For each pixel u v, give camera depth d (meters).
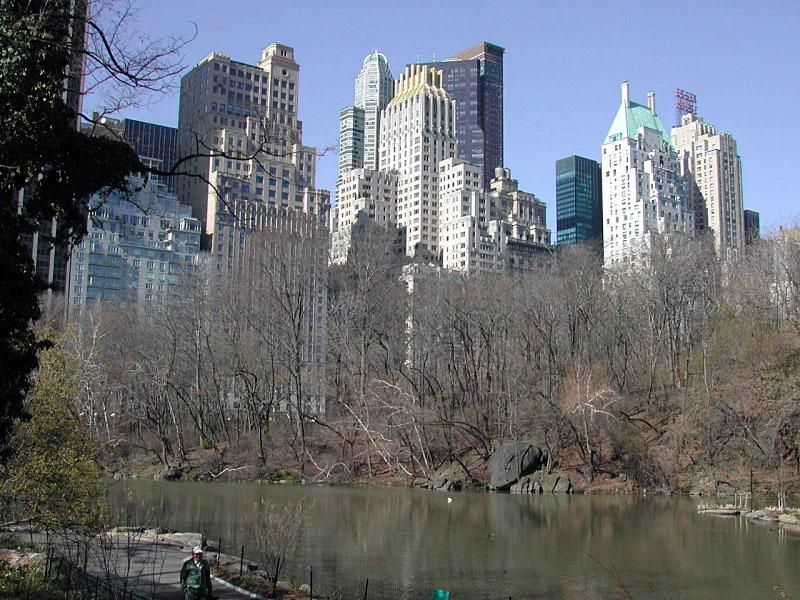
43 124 18.83
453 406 79.38
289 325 87.69
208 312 91.12
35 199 20.34
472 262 179.88
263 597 25.27
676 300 84.62
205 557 31.25
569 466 70.38
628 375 83.00
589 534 43.66
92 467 26.78
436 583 31.31
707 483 64.06
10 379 20.53
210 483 72.00
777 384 60.88
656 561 36.19
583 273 84.31
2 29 18.48
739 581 32.28
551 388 75.94
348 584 30.45
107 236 142.62
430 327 86.06
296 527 34.44
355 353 85.31
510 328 85.56
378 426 75.31
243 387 89.44
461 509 54.81
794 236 74.81
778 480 59.19
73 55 19.69
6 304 19.61
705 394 70.25
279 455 76.94
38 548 29.97
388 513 52.16
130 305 112.81
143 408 85.44
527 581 31.94
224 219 140.25
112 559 29.66
